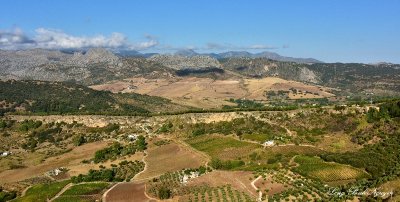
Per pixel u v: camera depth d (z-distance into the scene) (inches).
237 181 7588.6
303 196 6579.7
